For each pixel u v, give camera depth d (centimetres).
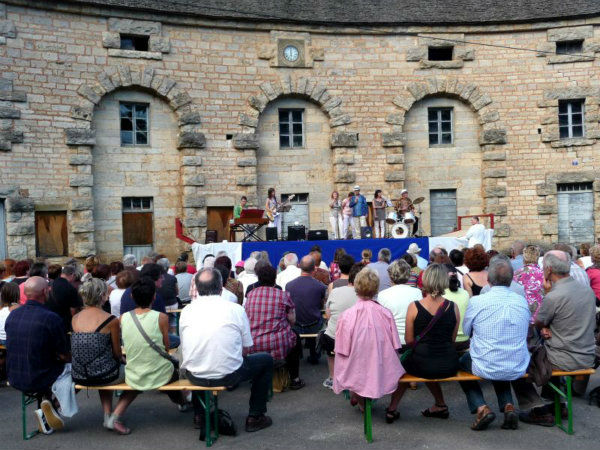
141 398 795
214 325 620
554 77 2147
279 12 2066
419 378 634
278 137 2116
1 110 1706
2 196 1705
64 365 670
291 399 764
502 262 639
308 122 2133
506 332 614
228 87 2022
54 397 690
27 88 1753
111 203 1916
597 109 2130
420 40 2142
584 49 2128
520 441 601
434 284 632
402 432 634
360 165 2116
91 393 834
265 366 655
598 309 794
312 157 2133
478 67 2153
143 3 1902
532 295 753
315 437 627
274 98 2066
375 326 619
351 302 741
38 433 659
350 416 692
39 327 643
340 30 2092
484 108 2148
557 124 2141
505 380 617
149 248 1975
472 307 632
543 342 689
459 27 2139
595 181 2122
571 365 623
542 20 2123
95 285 661
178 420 697
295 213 2127
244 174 2033
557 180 2136
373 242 1572
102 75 1861
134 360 636
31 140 1758
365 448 592
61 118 1805
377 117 2127
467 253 782
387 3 2205
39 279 671
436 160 2181
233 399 779
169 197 1995
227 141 2020
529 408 657
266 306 739
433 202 2188
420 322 636
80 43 1836
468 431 633
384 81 2130
